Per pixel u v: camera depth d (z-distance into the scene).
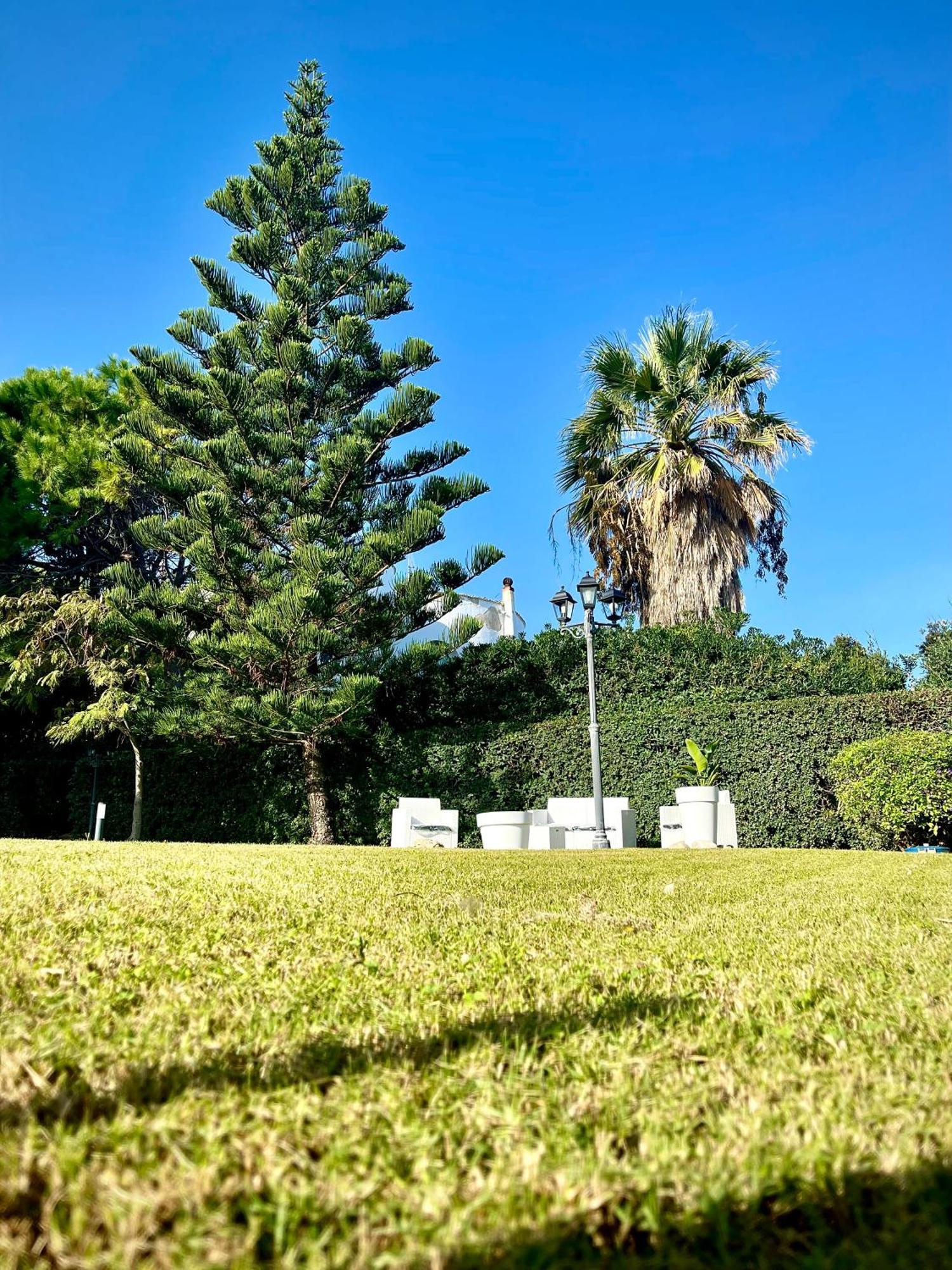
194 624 14.04
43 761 14.48
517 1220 0.88
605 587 16.62
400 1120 1.14
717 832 10.70
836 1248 0.84
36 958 2.14
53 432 16.36
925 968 2.28
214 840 13.34
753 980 2.10
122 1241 0.81
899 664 14.05
